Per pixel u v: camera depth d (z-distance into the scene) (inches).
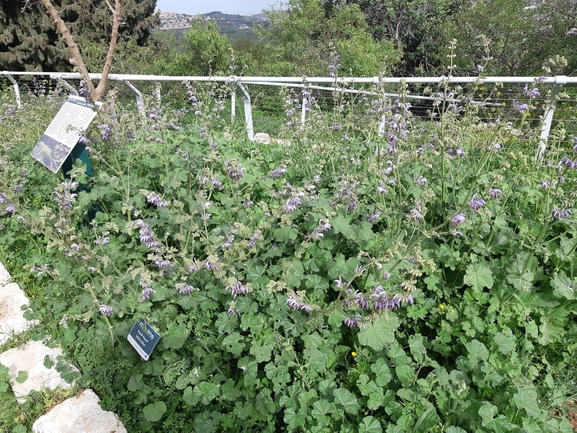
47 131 184.2
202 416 107.0
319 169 161.9
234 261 126.3
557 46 591.8
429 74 936.9
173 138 207.2
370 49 708.7
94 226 136.7
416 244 121.2
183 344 121.9
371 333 103.4
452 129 166.1
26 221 138.0
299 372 103.2
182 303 121.0
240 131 289.4
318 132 192.1
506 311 118.7
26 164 219.5
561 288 113.9
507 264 127.9
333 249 135.6
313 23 797.2
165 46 934.4
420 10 935.7
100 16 893.8
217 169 185.9
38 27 884.0
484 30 645.9
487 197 122.8
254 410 105.3
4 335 142.6
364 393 97.7
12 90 497.7
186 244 132.3
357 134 214.5
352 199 136.7
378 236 130.4
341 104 198.4
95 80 401.4
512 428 84.5
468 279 117.2
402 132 138.6
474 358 103.1
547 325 118.6
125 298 124.2
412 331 123.1
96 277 138.3
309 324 112.0
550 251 126.6
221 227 138.6
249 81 295.1
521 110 146.3
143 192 131.0
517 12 625.0
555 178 133.6
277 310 111.3
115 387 120.6
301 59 729.6
